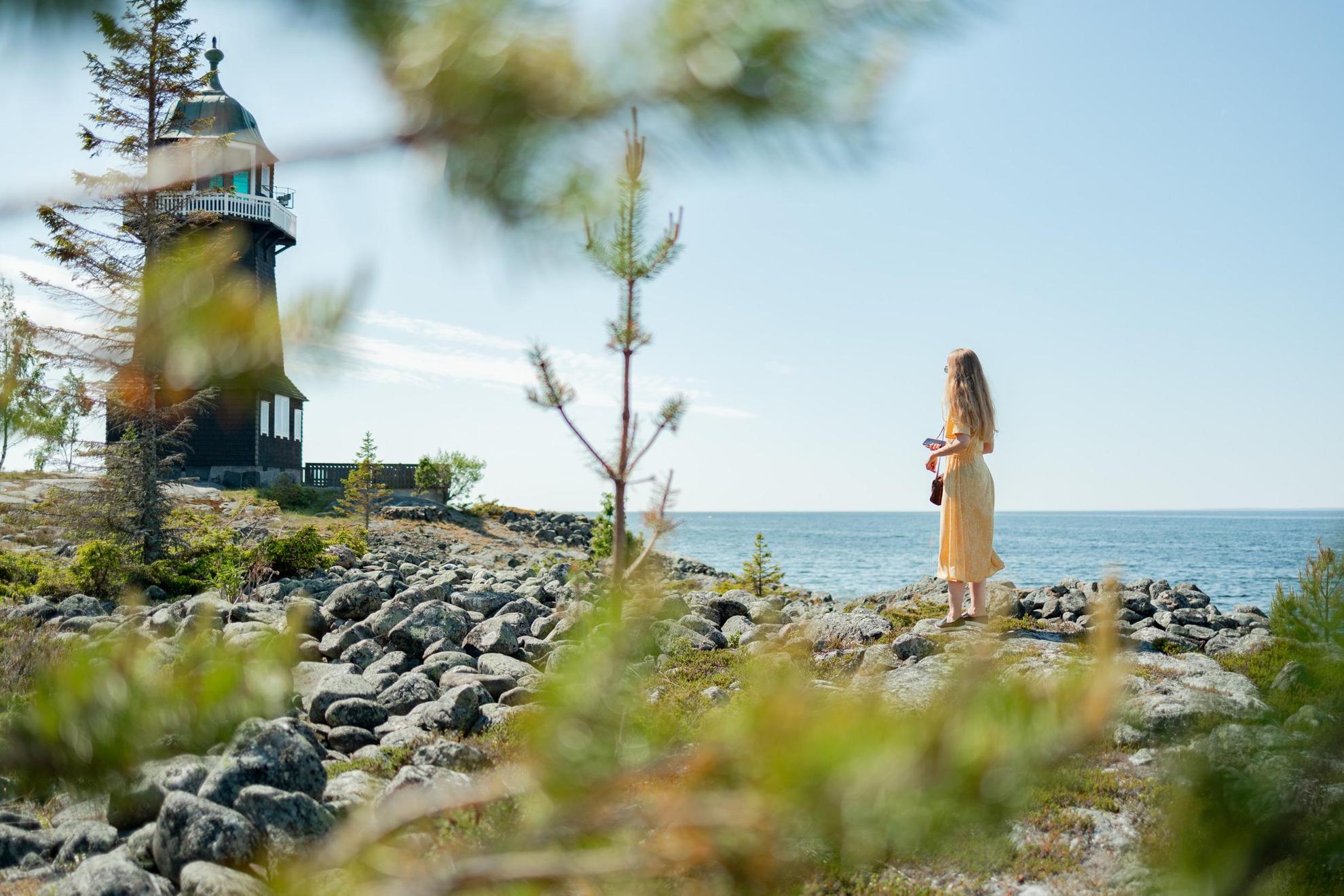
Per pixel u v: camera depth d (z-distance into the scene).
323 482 36.88
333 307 1.52
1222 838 2.23
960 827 1.33
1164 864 2.33
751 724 1.35
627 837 1.49
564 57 1.23
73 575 11.20
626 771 1.48
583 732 1.61
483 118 1.28
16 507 15.95
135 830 4.01
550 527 32.22
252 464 31.03
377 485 30.83
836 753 1.27
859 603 12.22
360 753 5.14
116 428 13.46
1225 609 20.70
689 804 1.31
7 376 2.68
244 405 30.94
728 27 1.17
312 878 1.76
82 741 1.66
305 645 7.60
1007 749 1.30
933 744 1.28
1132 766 4.18
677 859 1.33
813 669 6.62
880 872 3.33
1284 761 2.24
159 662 1.83
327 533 22.98
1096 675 1.41
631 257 3.57
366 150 1.38
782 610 10.05
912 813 1.29
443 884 1.42
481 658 6.98
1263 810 2.21
